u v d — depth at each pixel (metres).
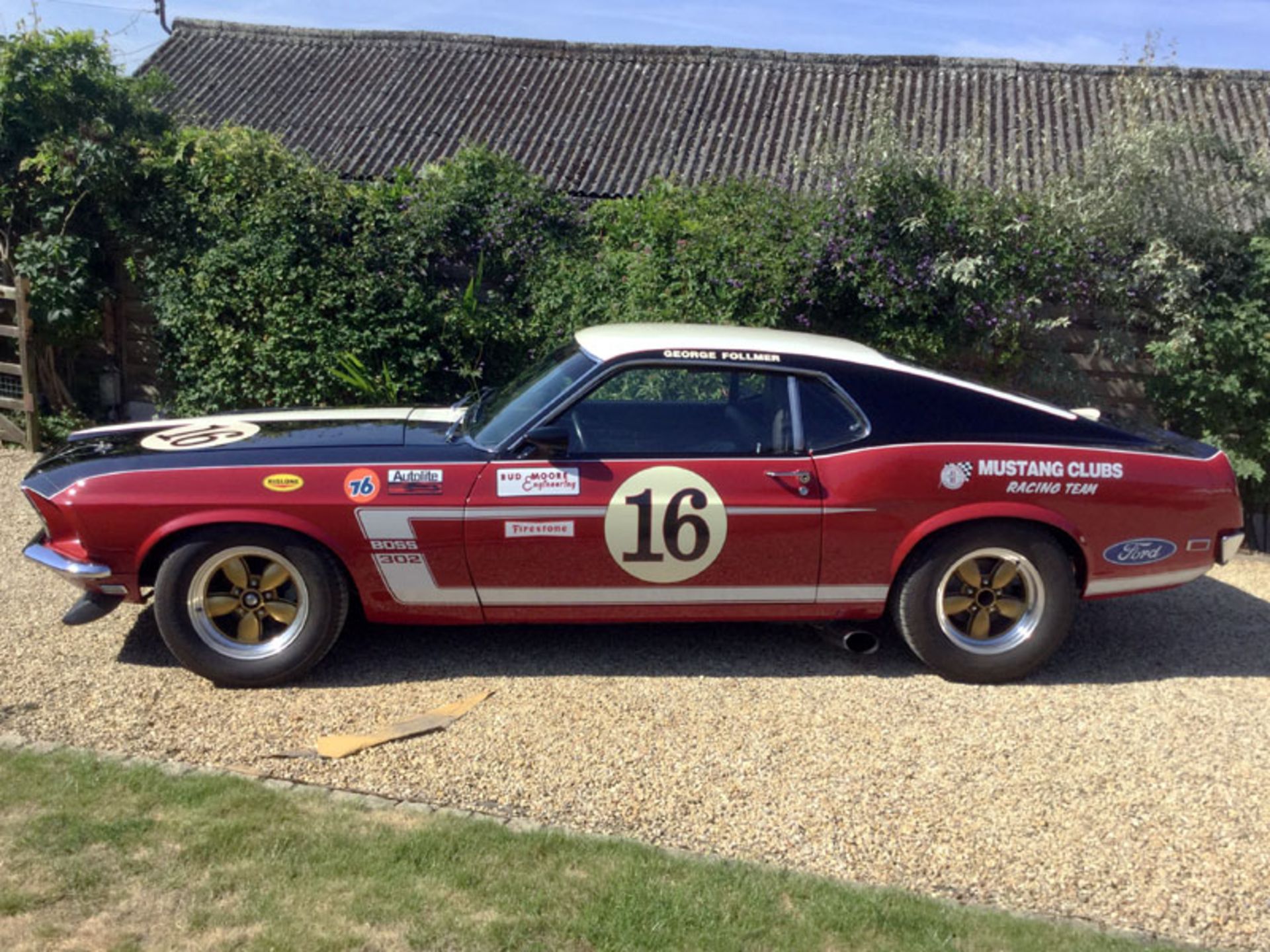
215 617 4.69
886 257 8.54
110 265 10.20
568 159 14.20
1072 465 4.84
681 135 14.86
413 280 9.58
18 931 3.00
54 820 3.56
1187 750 4.38
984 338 8.59
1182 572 5.05
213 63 16.45
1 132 9.59
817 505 4.76
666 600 4.86
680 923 3.16
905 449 4.79
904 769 4.16
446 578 4.75
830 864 3.58
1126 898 3.44
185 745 4.19
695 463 4.75
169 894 3.19
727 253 8.82
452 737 4.30
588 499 4.69
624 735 4.36
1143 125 9.54
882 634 5.56
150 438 5.11
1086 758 4.29
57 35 9.52
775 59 16.56
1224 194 10.66
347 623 5.50
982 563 4.94
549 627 5.50
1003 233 8.57
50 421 9.79
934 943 3.13
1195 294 8.59
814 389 4.88
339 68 16.52
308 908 3.15
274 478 4.61
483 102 15.68
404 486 4.64
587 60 16.81
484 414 5.24
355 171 13.90
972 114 15.16
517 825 3.71
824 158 9.36
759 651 5.27
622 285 9.31
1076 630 5.77
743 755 4.23
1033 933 3.21
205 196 9.73
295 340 9.27
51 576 6.11
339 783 3.95
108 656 5.00
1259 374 8.13
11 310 10.10
